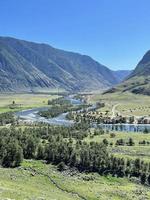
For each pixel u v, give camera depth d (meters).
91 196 127.75
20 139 199.38
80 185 143.75
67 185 140.38
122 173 163.00
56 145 182.75
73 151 174.75
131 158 180.88
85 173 164.12
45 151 180.50
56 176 153.00
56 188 136.25
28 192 106.25
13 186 112.81
